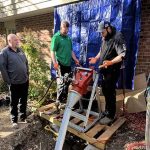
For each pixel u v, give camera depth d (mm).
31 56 6379
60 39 4695
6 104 6043
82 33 5723
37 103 5613
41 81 6297
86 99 4223
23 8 7527
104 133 3738
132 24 4695
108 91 3904
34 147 4039
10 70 4254
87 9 5539
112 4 4953
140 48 5012
